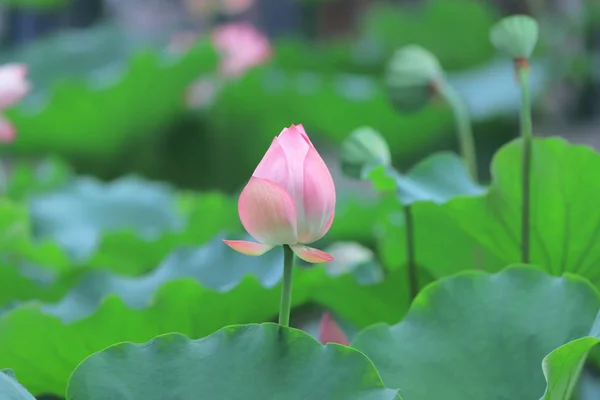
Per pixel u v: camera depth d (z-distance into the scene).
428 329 2.49
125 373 2.33
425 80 3.22
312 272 2.72
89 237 4.83
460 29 9.11
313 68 8.96
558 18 8.67
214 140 7.22
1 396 2.25
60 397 2.71
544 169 2.69
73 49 9.29
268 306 2.70
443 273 2.88
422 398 2.44
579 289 2.48
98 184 5.52
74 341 2.61
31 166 7.31
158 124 7.04
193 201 5.15
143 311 2.62
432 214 2.79
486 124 7.31
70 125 6.73
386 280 2.76
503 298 2.50
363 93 6.70
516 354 2.46
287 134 2.36
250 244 2.37
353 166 2.81
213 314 2.67
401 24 9.19
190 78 6.69
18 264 3.71
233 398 2.32
